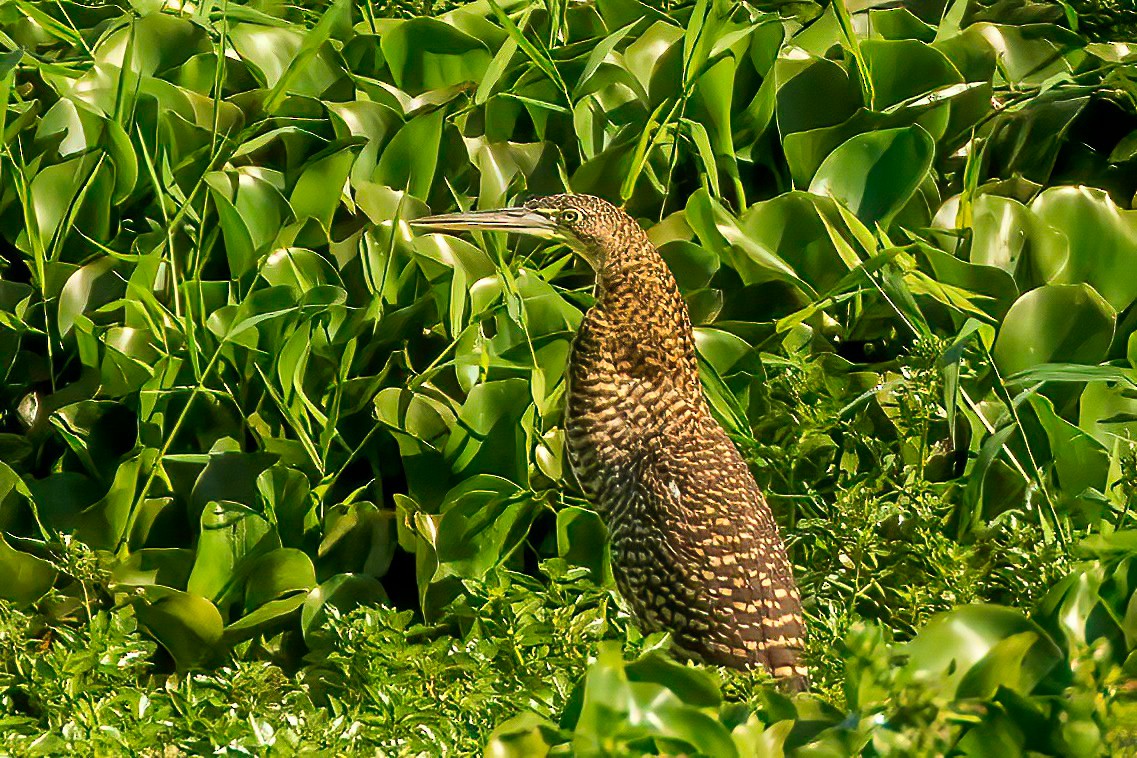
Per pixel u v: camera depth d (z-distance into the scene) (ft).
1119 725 18.78
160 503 33.14
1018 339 35.45
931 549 31.01
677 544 28.30
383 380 35.81
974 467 32.58
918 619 29.89
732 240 36.42
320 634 30.76
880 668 17.60
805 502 33.53
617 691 17.42
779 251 37.73
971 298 35.55
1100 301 35.17
